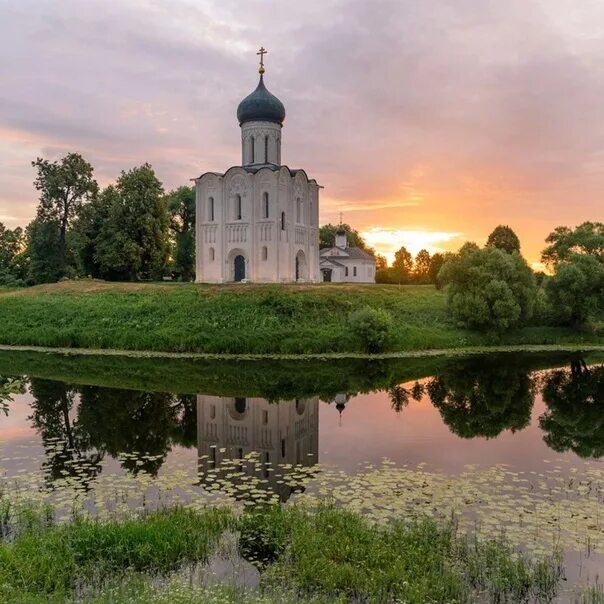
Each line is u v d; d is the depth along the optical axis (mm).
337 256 96875
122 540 12891
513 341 52531
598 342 53469
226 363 41469
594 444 22438
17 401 29578
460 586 11633
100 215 73125
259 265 67625
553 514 15195
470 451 21422
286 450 21469
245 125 70562
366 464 19703
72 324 51812
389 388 33812
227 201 68938
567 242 78875
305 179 73312
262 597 11172
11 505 15531
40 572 11578
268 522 14102
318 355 44812
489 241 107188
